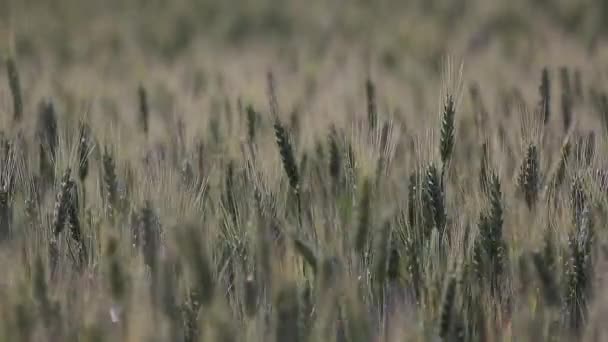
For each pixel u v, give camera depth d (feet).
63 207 38.88
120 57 142.31
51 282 34.86
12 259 33.81
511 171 46.70
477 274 37.29
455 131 49.42
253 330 32.76
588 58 93.71
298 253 36.17
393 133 45.85
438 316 31.99
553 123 56.59
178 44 169.89
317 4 192.85
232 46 161.99
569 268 36.35
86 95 77.05
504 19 172.35
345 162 43.09
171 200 39.58
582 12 170.60
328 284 32.32
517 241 38.19
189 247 31.12
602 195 42.68
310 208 41.60
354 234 35.19
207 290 31.07
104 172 40.42
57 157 44.29
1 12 174.29
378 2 193.88
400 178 43.29
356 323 31.89
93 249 39.24
